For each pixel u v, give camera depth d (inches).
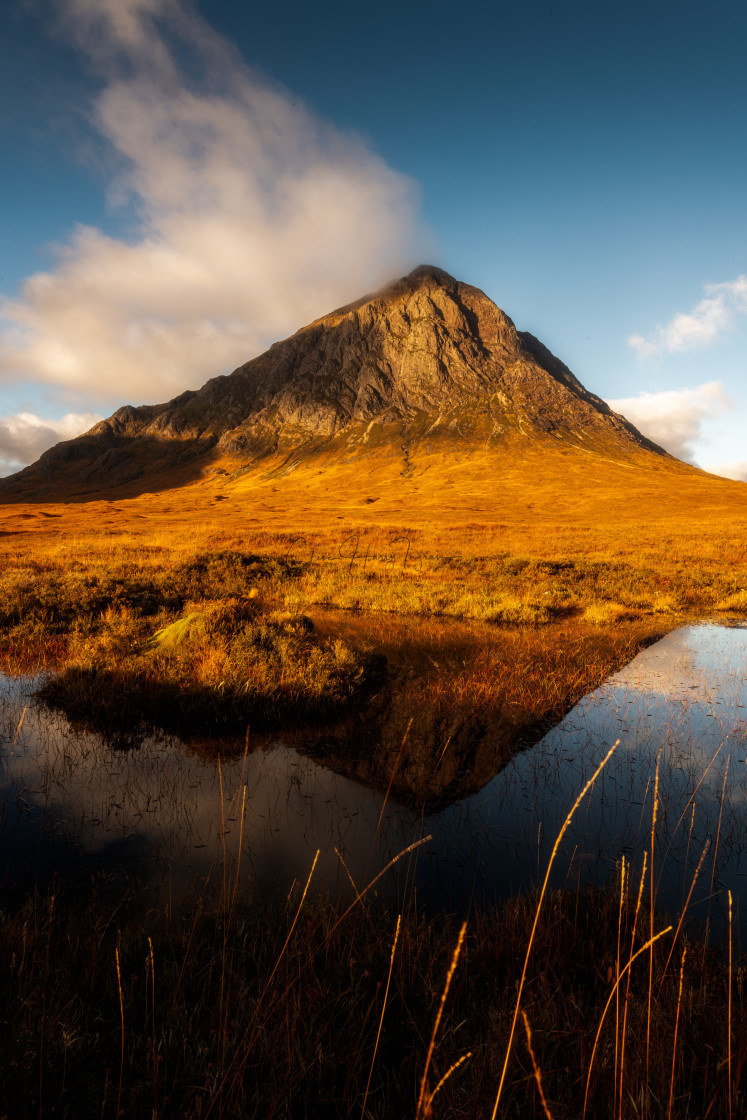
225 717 260.5
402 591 621.0
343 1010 94.8
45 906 130.0
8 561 844.0
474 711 280.5
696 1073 83.3
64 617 458.0
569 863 152.8
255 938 112.6
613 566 866.1
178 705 268.4
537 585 677.9
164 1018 92.5
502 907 132.4
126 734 248.4
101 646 364.8
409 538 1497.3
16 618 440.8
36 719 265.7
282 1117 76.4
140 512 3314.5
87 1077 78.3
